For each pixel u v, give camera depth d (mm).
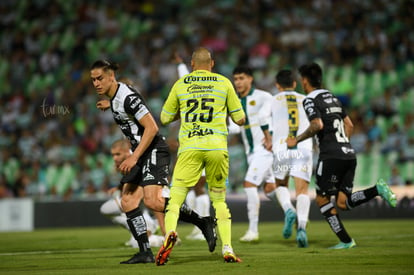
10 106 72188
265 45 75375
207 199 32250
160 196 19656
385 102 62844
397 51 70562
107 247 28219
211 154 18531
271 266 17781
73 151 63031
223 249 18812
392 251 22000
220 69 72688
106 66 19500
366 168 56469
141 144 19047
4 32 85000
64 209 49562
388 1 75562
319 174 23719
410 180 55250
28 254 25016
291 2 79875
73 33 83000
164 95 70562
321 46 73312
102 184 57000
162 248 18062
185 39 79500
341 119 23844
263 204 47531
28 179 57750
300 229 24703
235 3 82250
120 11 85500
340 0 77500
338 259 19453
